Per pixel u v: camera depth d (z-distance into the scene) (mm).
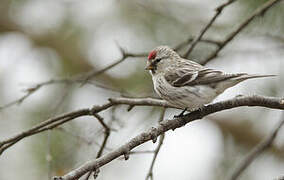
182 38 13664
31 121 12352
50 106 12648
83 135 9320
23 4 14844
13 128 12273
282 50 12688
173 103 9672
